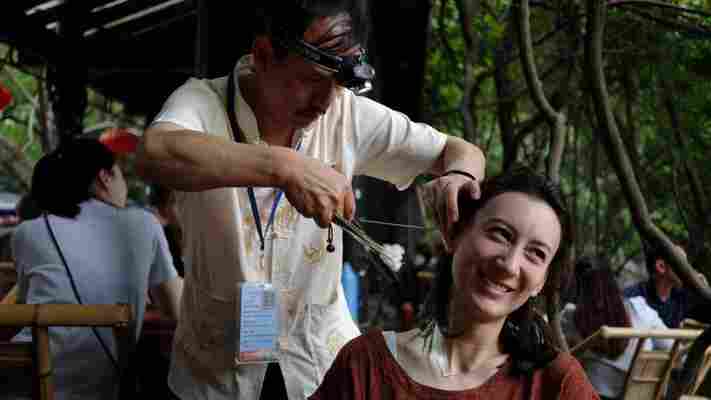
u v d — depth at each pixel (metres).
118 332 2.18
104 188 2.58
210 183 1.49
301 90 1.59
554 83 6.77
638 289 4.50
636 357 3.18
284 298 1.82
